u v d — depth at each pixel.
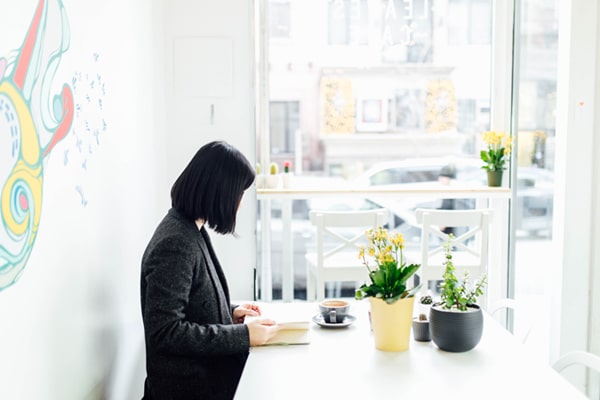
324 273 3.30
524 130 3.63
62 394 1.73
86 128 1.94
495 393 1.54
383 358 1.80
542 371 1.69
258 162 3.69
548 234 3.55
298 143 3.82
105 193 2.16
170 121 3.42
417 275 3.36
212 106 3.44
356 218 3.23
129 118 2.53
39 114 1.55
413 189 3.51
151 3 3.01
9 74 1.39
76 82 1.84
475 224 3.28
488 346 1.91
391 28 3.78
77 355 1.86
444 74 3.80
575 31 3.18
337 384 1.60
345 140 3.85
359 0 3.75
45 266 1.60
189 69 3.41
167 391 1.94
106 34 2.18
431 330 1.88
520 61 3.63
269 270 3.72
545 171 3.55
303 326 2.03
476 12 3.74
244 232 3.52
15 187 1.42
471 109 3.80
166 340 1.83
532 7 3.56
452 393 1.54
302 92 3.79
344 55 3.78
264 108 3.67
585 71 3.20
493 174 3.59
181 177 2.04
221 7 3.40
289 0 3.70
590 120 3.21
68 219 1.77
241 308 2.28
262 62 3.63
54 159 1.66
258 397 1.52
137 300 2.65
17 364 1.45
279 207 3.73
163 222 2.02
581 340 3.31
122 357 2.40
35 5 1.53
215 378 2.00
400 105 3.84
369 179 3.86
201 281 2.00
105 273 2.15
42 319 1.59
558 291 3.31
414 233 3.83
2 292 1.36
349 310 2.23
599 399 3.28
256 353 1.86
